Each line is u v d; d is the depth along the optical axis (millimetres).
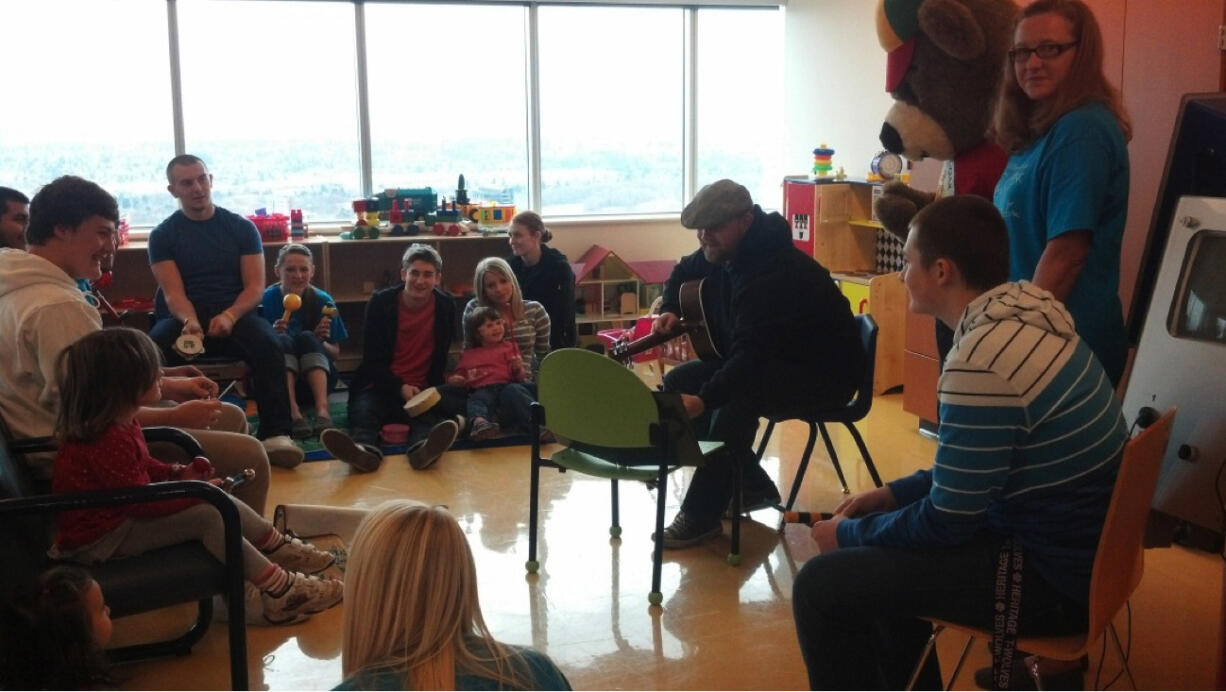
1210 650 2619
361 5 6289
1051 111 2545
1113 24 3684
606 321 6504
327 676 2600
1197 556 3209
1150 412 2748
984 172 3443
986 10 3336
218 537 2488
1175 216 2805
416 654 1321
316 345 4930
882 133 3631
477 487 3961
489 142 6668
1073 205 2449
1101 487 1812
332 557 3008
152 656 2693
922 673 2127
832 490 3908
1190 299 2760
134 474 2363
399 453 4367
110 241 2748
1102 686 2471
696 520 3354
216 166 6242
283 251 5102
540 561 3264
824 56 6477
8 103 5883
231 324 4504
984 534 1892
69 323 2602
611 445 3020
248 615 2861
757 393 3238
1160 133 3549
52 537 2535
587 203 6926
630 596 3020
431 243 6359
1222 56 3324
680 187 7090
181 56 6086
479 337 4734
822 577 1931
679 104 7000
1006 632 1815
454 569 1351
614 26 6770
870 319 3467
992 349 1771
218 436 2965
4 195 3576
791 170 6977
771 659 2641
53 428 2623
